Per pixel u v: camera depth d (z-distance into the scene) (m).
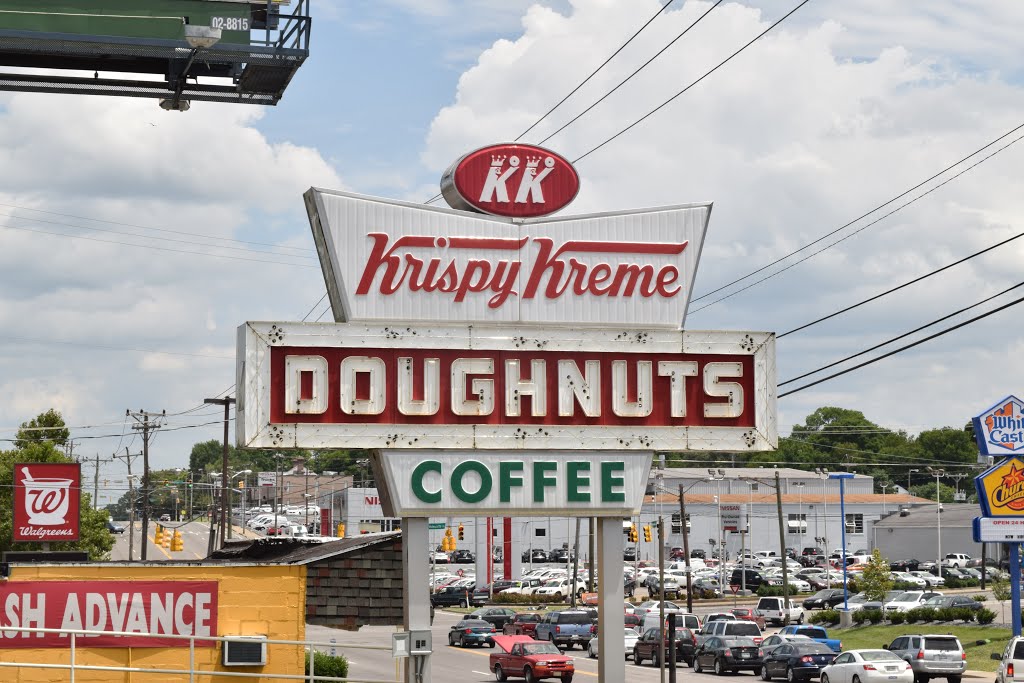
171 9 32.62
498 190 25.14
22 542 59.38
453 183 25.06
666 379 25.28
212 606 26.34
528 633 74.00
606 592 24.86
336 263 24.31
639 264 25.48
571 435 24.81
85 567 25.94
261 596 26.61
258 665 26.30
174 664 26.14
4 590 25.56
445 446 24.34
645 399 25.12
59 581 25.81
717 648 57.94
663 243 25.59
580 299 25.17
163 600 26.20
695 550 161.38
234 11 32.78
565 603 111.56
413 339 24.41
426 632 24.03
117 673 25.89
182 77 33.22
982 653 60.19
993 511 50.56
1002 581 90.25
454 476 24.28
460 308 24.70
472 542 153.88
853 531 170.38
